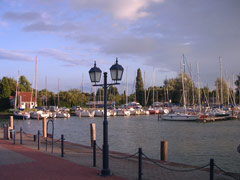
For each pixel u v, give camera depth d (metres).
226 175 9.73
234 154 18.78
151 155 18.27
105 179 8.70
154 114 77.25
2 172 9.51
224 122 49.66
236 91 92.75
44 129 26.73
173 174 9.82
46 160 11.83
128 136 29.48
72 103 101.69
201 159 17.19
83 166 10.66
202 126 42.03
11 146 16.23
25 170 9.84
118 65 9.78
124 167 10.80
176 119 53.34
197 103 76.88
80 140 26.75
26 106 88.38
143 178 9.18
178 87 91.75
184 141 25.47
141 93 108.75
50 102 99.88
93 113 67.75
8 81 87.19
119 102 116.56
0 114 66.81
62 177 8.84
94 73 10.07
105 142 9.41
